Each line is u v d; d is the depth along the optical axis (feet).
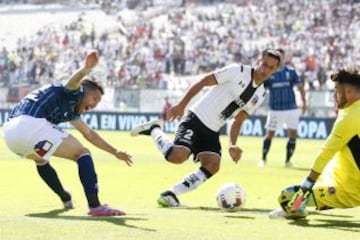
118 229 61.41
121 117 328.29
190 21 455.63
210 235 59.77
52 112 73.87
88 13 486.38
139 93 327.88
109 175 129.18
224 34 430.20
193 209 82.94
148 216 72.64
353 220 73.82
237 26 437.17
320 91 296.30
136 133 87.51
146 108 326.44
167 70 395.55
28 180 115.14
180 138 86.63
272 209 84.58
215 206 86.99
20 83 382.83
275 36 422.82
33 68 398.83
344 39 402.93
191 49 415.85
